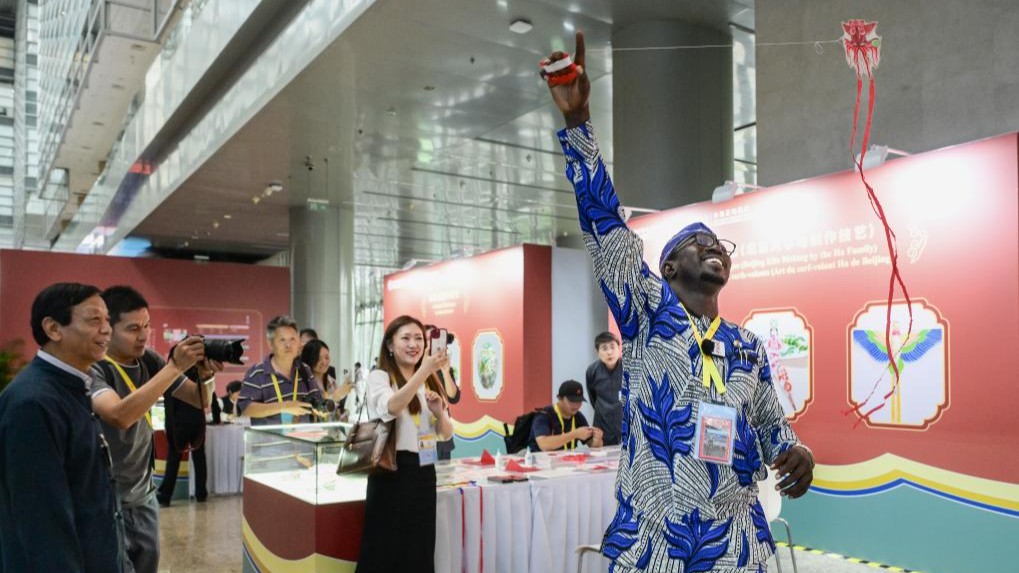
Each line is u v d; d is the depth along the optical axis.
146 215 14.39
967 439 4.05
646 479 1.60
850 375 4.65
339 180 12.45
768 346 5.17
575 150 1.66
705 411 1.57
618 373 5.39
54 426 1.80
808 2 5.49
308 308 14.41
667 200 6.74
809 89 5.46
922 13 4.82
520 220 18.59
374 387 3.14
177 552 5.07
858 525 4.59
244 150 10.38
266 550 3.71
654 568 1.55
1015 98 4.35
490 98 8.76
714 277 1.67
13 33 27.42
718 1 6.52
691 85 6.88
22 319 13.34
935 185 4.25
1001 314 3.93
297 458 3.41
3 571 1.74
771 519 3.66
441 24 6.84
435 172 13.13
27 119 23.36
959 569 4.07
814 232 4.89
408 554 3.07
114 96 13.96
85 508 1.85
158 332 14.62
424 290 9.94
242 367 15.29
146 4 10.48
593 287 8.35
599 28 7.07
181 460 7.22
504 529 3.56
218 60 9.55
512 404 8.01
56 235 21.50
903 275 4.38
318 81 8.07
